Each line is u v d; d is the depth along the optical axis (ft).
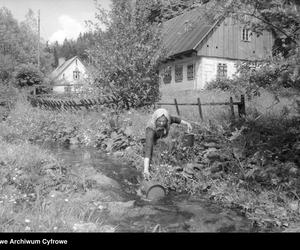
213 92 70.74
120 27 59.41
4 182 22.45
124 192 24.57
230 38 99.91
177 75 106.42
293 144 26.84
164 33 62.03
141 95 57.67
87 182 24.98
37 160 27.14
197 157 29.09
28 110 69.56
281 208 20.83
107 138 44.04
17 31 227.61
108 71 58.65
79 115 58.49
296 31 24.13
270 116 32.99
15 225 16.08
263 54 25.46
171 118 26.43
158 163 28.84
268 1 23.48
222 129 30.58
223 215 20.95
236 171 25.81
